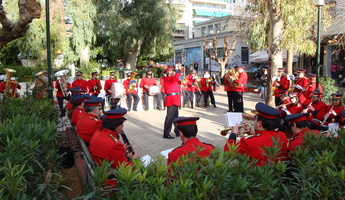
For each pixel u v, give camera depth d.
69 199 3.49
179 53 52.19
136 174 2.44
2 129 4.34
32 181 3.26
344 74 23.09
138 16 26.52
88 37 23.59
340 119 6.29
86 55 25.67
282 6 10.61
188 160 2.79
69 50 23.25
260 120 3.68
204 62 44.53
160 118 11.55
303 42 12.18
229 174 2.45
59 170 4.71
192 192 2.37
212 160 2.74
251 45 19.81
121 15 26.53
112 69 27.73
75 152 5.85
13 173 2.66
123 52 28.94
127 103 13.56
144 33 27.55
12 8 19.88
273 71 11.46
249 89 20.39
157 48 30.53
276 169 2.73
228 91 12.06
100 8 26.11
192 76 13.74
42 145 3.88
